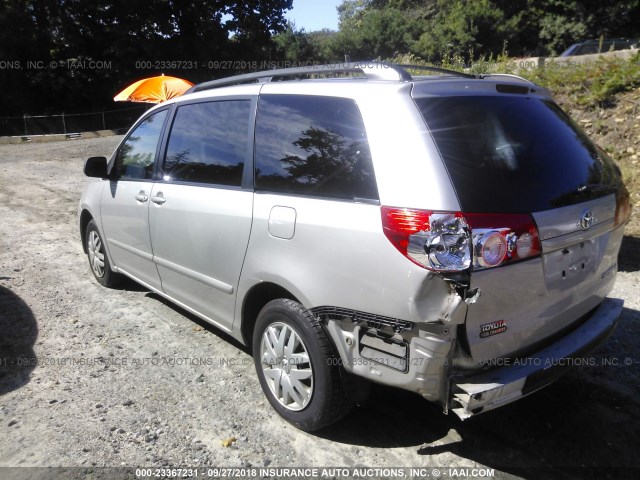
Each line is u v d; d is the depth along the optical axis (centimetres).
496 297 247
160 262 417
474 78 313
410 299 244
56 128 2725
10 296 521
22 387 362
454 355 246
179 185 390
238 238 330
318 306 282
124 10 2888
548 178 275
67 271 597
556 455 295
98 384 366
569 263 280
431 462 290
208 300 374
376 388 358
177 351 411
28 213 895
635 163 739
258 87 347
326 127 294
